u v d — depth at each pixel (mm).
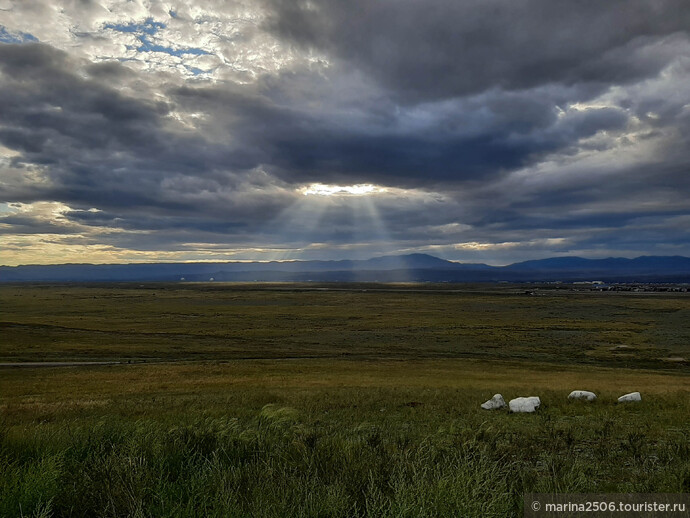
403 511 3799
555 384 31391
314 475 4844
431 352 64438
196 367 46562
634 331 85375
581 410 14922
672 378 36750
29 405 24406
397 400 19656
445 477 4477
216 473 5117
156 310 146375
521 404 15133
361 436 8375
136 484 4637
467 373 40938
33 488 4555
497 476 4898
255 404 20328
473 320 110188
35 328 94438
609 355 59844
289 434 8008
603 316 115250
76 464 5699
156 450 6188
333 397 21969
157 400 24344
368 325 101562
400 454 5727
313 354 62750
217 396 25156
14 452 6387
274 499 4227
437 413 15211
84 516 4328
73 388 34031
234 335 86000
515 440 8633
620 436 9641
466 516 3842
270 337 83188
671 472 5770
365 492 4547
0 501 4352
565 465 6016
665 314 116500
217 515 4027
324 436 7727
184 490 4738
